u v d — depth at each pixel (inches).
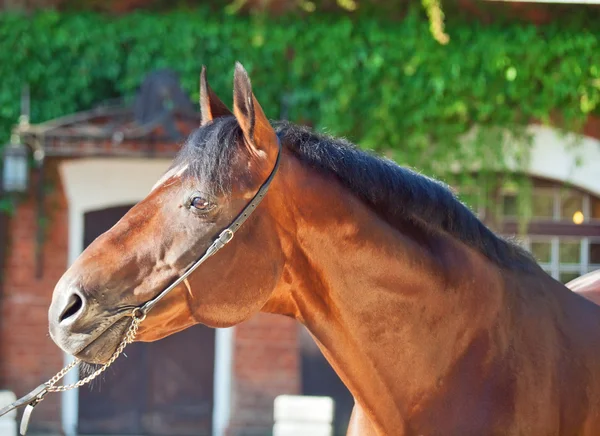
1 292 291.3
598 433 95.2
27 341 292.2
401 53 286.7
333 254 90.4
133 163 294.2
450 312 92.6
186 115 270.5
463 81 285.4
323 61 288.4
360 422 99.0
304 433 196.7
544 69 289.3
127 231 86.3
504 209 301.4
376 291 90.7
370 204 92.9
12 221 291.3
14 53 288.8
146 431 304.2
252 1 294.5
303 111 290.5
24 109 286.8
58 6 295.1
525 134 291.4
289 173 89.5
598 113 294.0
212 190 85.0
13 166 276.4
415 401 91.8
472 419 89.5
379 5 291.4
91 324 83.4
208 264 85.3
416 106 288.0
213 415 305.4
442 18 277.7
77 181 292.4
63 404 294.8
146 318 85.0
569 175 293.6
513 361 92.0
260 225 87.3
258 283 86.7
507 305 95.6
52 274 293.0
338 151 93.5
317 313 91.7
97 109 287.0
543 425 90.6
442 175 289.7
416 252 92.2
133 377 305.9
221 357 297.9
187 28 291.7
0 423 196.5
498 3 289.1
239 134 88.4
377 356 91.6
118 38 292.2
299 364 294.2
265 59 291.0
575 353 95.9
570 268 305.7
